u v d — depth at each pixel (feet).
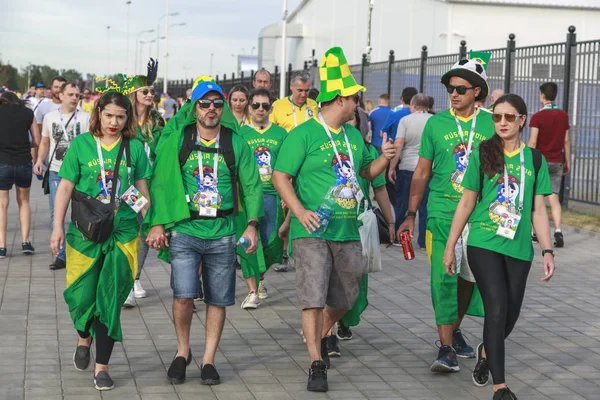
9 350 23.02
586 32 97.40
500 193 19.60
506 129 19.42
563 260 38.68
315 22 148.56
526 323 27.48
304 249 20.79
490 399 20.10
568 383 21.48
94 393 19.80
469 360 23.17
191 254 20.51
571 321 27.78
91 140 20.40
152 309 28.22
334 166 20.80
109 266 20.13
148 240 20.51
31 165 37.09
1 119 36.09
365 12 123.13
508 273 19.79
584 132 51.98
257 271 28.48
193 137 20.59
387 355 23.65
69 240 20.39
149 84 27.94
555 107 43.24
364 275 23.39
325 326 22.25
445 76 22.29
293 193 20.59
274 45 164.25
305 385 20.84
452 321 21.93
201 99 20.07
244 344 24.47
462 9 96.27
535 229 20.02
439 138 22.07
